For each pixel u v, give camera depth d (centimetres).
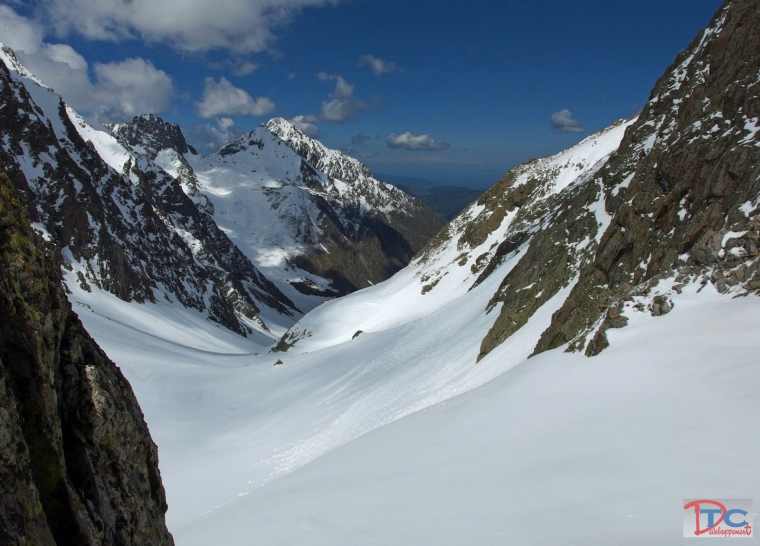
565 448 951
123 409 614
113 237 11375
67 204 9781
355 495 1068
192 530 1276
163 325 10306
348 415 3297
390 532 797
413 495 951
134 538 584
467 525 746
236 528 1084
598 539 598
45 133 10481
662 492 674
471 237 8644
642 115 3906
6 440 441
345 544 800
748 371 1001
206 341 10962
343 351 5475
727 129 2370
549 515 705
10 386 489
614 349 1470
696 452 760
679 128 3000
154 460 689
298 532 908
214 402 4700
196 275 15700
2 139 9519
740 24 2852
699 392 994
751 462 686
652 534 580
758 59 2512
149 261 13012
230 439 3662
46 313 551
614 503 682
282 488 1505
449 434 1343
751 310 1251
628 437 904
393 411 2973
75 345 595
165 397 4547
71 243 9750
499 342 3219
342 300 10169
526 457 973
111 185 14400
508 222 8319
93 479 547
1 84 10088
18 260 527
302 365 5591
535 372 1623
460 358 3431
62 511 496
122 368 5012
